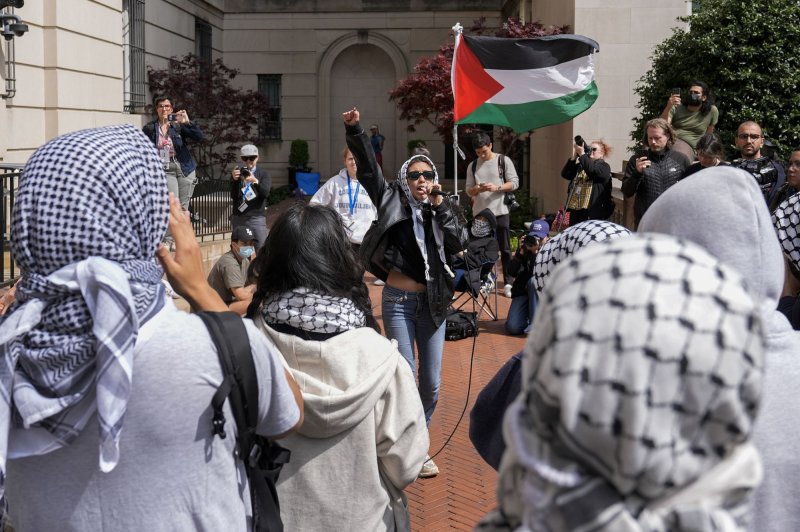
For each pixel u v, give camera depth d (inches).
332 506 117.3
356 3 1115.3
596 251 48.8
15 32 440.5
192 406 76.0
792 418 72.5
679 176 363.3
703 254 47.6
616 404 44.5
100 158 76.5
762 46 477.1
